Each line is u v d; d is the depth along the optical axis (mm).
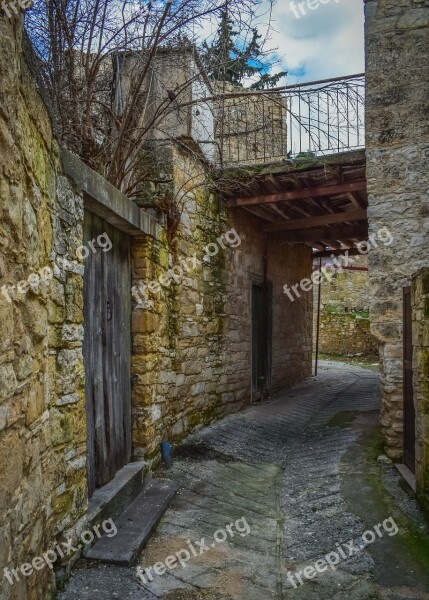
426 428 3143
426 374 3145
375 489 3639
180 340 4883
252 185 5703
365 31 4773
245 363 6848
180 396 4887
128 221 3398
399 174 4629
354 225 7801
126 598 2275
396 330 4504
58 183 2352
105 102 4379
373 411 6285
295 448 5074
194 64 4688
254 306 7293
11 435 1599
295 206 6359
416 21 4641
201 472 4164
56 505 2262
